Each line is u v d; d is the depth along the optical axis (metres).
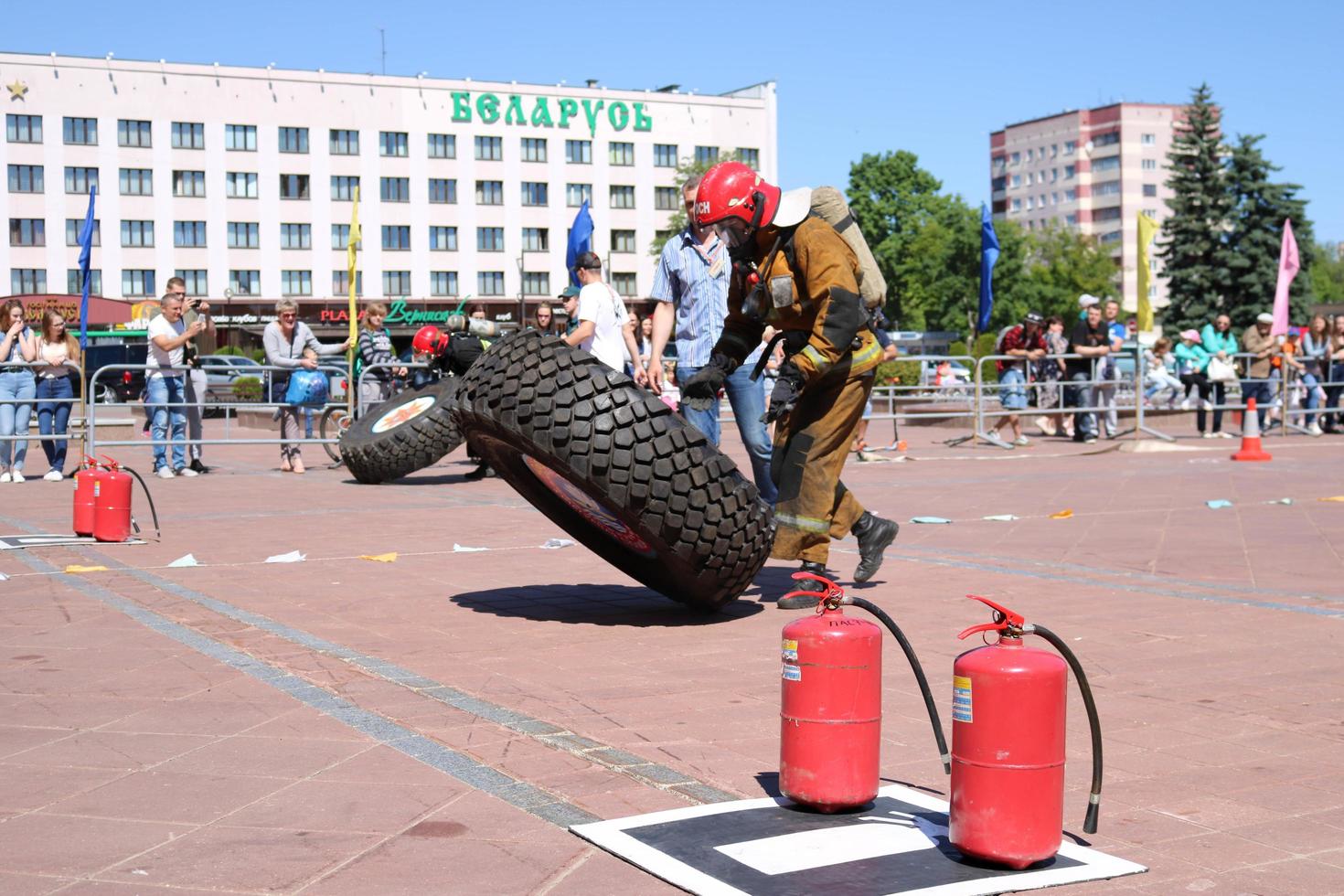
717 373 6.02
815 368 5.82
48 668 5.16
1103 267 104.94
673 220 91.12
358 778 3.79
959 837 3.10
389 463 13.46
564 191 94.00
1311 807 3.61
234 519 10.46
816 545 6.39
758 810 3.49
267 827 3.41
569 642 5.70
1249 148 70.12
